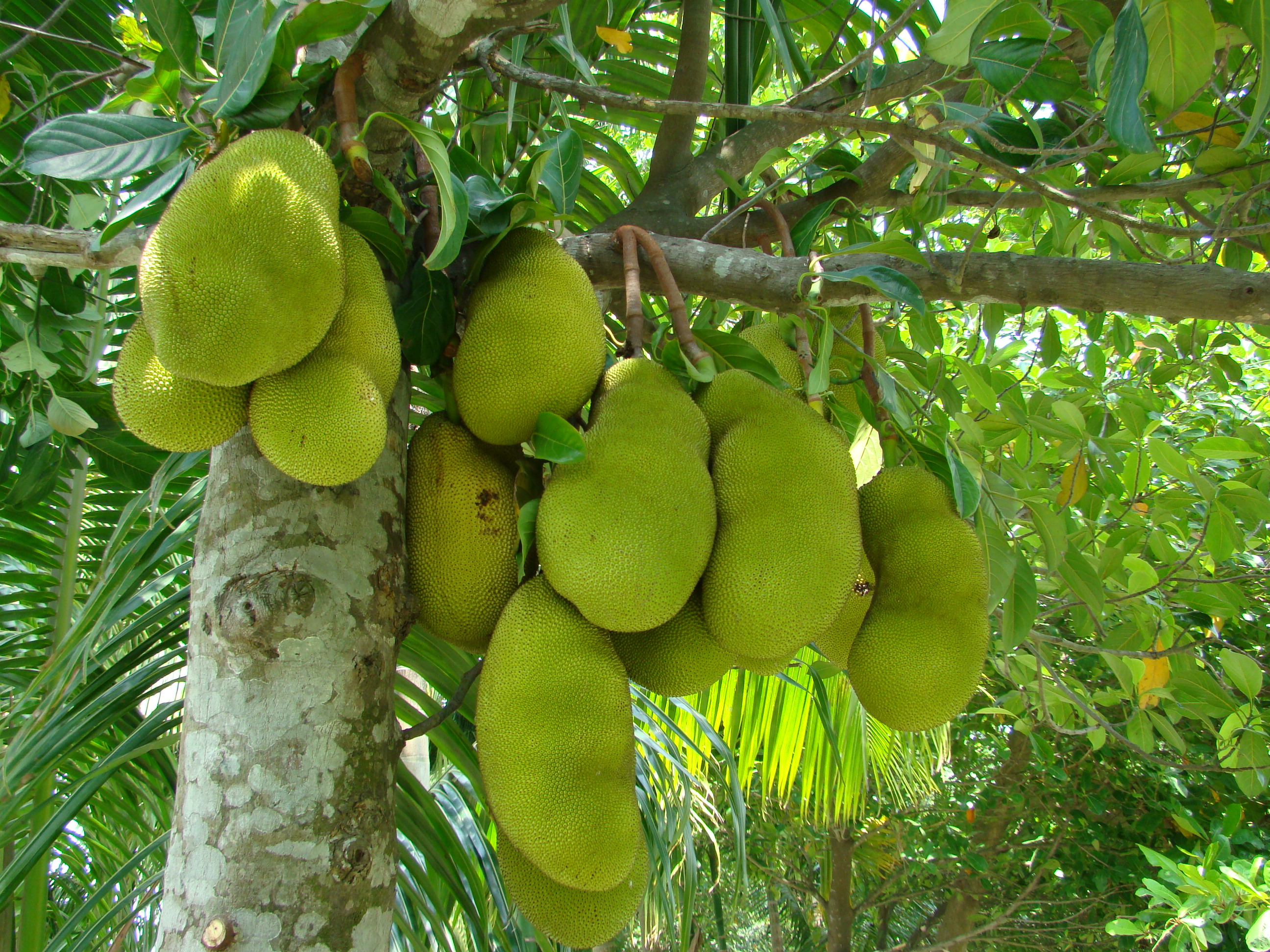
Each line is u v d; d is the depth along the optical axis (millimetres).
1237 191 1950
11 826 1772
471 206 1550
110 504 2572
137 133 1274
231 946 1151
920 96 2219
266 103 1281
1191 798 5438
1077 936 6469
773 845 7113
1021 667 2744
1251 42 1297
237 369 1145
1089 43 1824
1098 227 2238
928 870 6488
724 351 1642
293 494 1305
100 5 2111
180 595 1865
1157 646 2436
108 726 1760
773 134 2217
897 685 1513
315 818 1210
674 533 1368
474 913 1784
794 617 1409
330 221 1222
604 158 2771
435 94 1379
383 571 1352
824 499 1453
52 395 2002
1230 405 3980
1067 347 4449
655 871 2021
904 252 1577
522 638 1393
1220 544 2248
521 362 1446
